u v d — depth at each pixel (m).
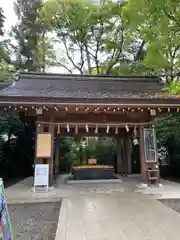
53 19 17.23
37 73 9.69
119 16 15.40
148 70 13.91
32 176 11.31
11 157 10.88
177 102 6.76
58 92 7.42
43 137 6.98
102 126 7.64
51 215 4.25
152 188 6.75
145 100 6.70
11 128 10.71
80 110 7.38
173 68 11.77
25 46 16.45
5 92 6.93
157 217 3.82
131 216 3.89
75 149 14.09
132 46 17.59
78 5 15.98
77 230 3.24
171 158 10.77
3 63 15.02
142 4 6.21
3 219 1.68
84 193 6.15
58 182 8.66
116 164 12.77
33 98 6.31
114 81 9.91
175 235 3.00
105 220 3.69
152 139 7.33
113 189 6.75
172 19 6.32
